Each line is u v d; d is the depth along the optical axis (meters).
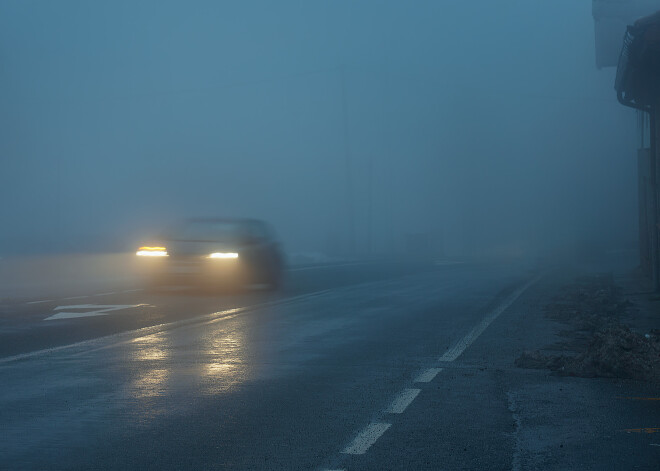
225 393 7.04
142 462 4.99
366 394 7.01
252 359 8.87
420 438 5.54
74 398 6.80
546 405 6.55
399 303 15.45
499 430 5.75
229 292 17.84
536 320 12.56
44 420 6.05
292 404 6.61
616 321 11.85
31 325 11.69
